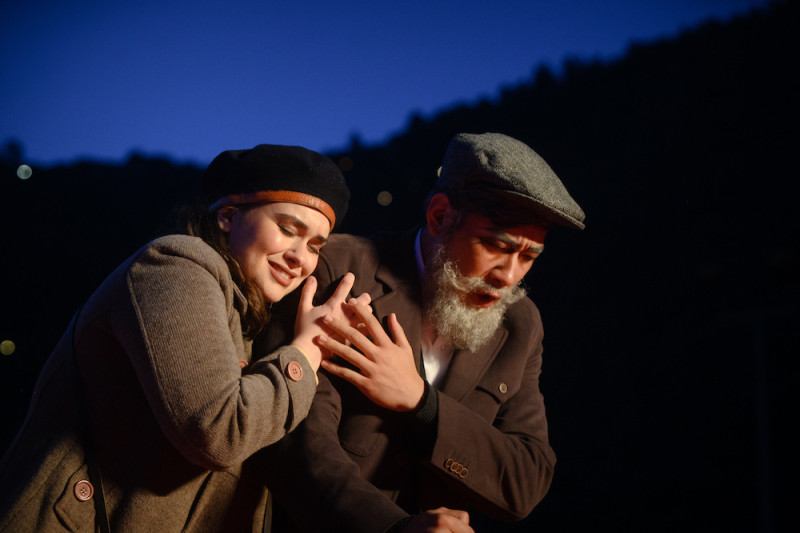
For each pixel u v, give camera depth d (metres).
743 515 10.55
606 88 14.25
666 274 12.39
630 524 10.92
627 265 12.71
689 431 11.44
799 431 10.73
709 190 12.45
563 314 12.91
